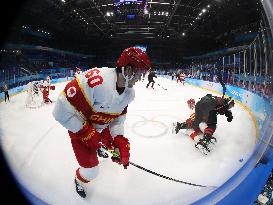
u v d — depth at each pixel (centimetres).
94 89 175
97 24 3133
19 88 1162
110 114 198
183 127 379
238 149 330
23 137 386
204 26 2855
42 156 308
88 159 206
